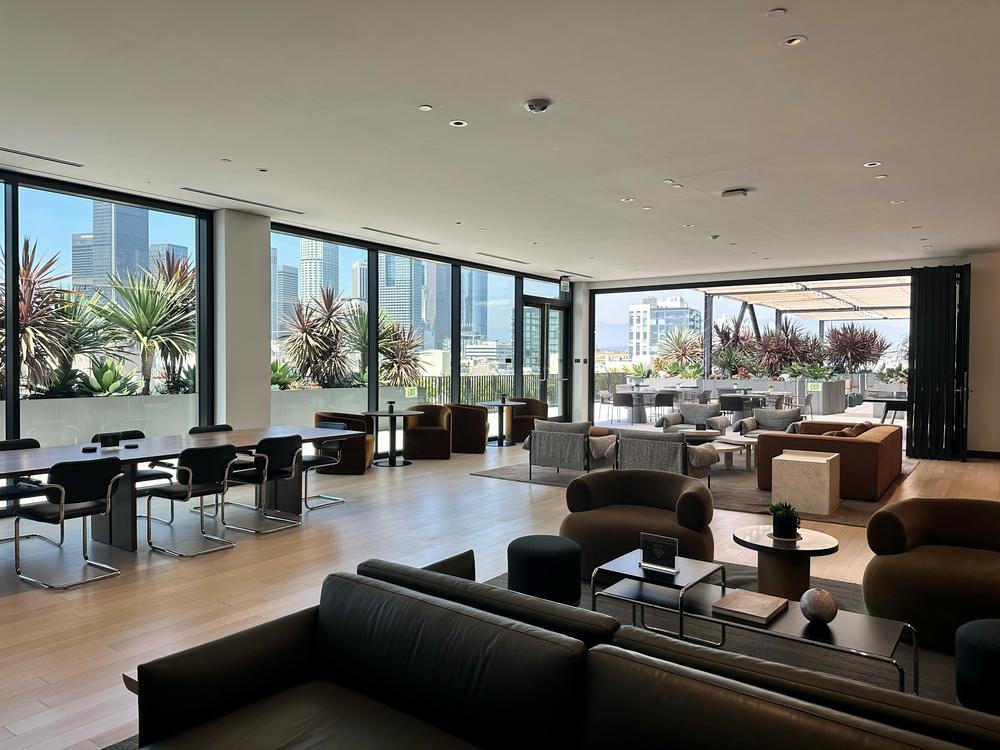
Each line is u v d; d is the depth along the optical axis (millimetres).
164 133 4980
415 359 10758
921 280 10562
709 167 5750
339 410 9547
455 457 10234
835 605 2904
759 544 3650
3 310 6246
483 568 4801
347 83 4035
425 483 8062
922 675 3213
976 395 10492
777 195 6691
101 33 3424
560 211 7523
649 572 3416
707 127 4766
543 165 5734
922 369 10570
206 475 5164
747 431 10000
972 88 4047
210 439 6039
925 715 1522
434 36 3441
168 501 6902
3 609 3938
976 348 10461
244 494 7266
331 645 2346
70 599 4102
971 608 3408
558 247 9977
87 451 5203
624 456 7582
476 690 1939
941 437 10461
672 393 13164
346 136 5027
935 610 3502
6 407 6258
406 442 9867
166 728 1972
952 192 6539
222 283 7715
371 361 9945
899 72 3828
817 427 9336
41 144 5281
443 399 11328
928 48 3531
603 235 8961
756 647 3551
